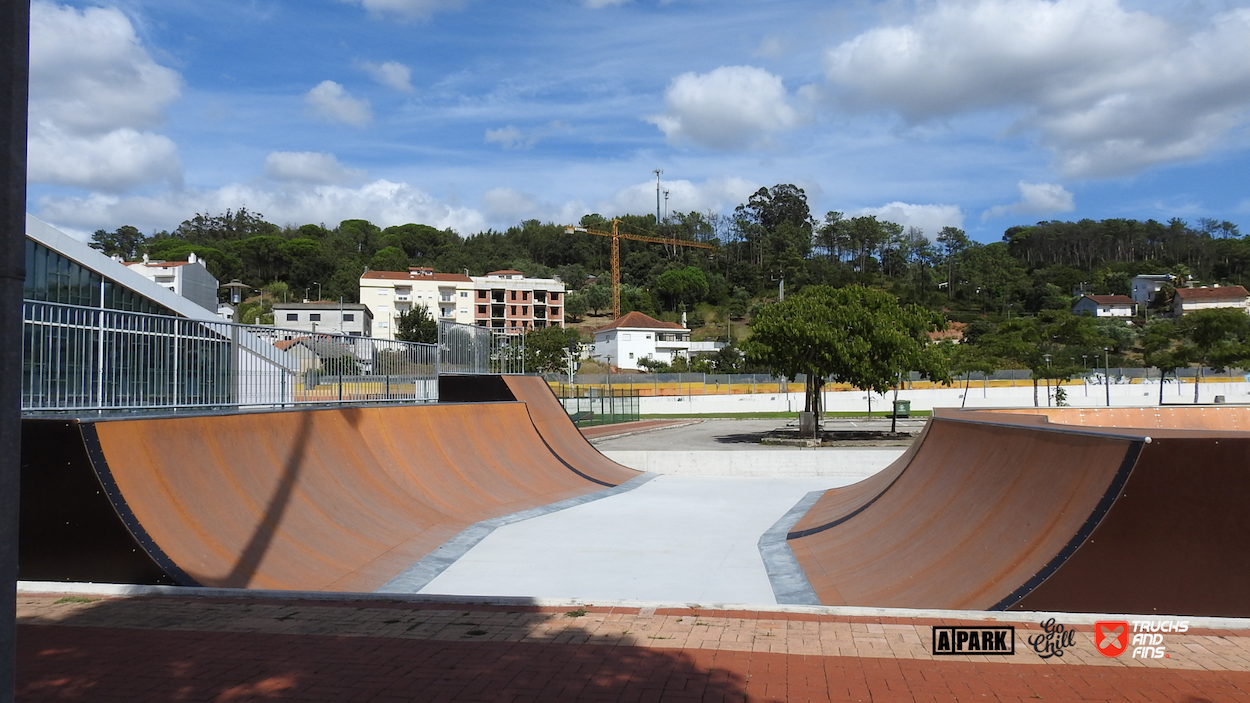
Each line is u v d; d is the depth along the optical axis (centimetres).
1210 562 671
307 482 1153
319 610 644
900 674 497
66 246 2327
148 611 641
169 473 892
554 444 2170
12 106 323
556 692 472
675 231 13325
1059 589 688
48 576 779
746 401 5356
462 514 1444
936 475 1194
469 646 555
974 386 5506
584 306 10806
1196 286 11006
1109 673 496
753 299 11181
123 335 977
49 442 790
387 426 1495
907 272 11819
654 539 1346
